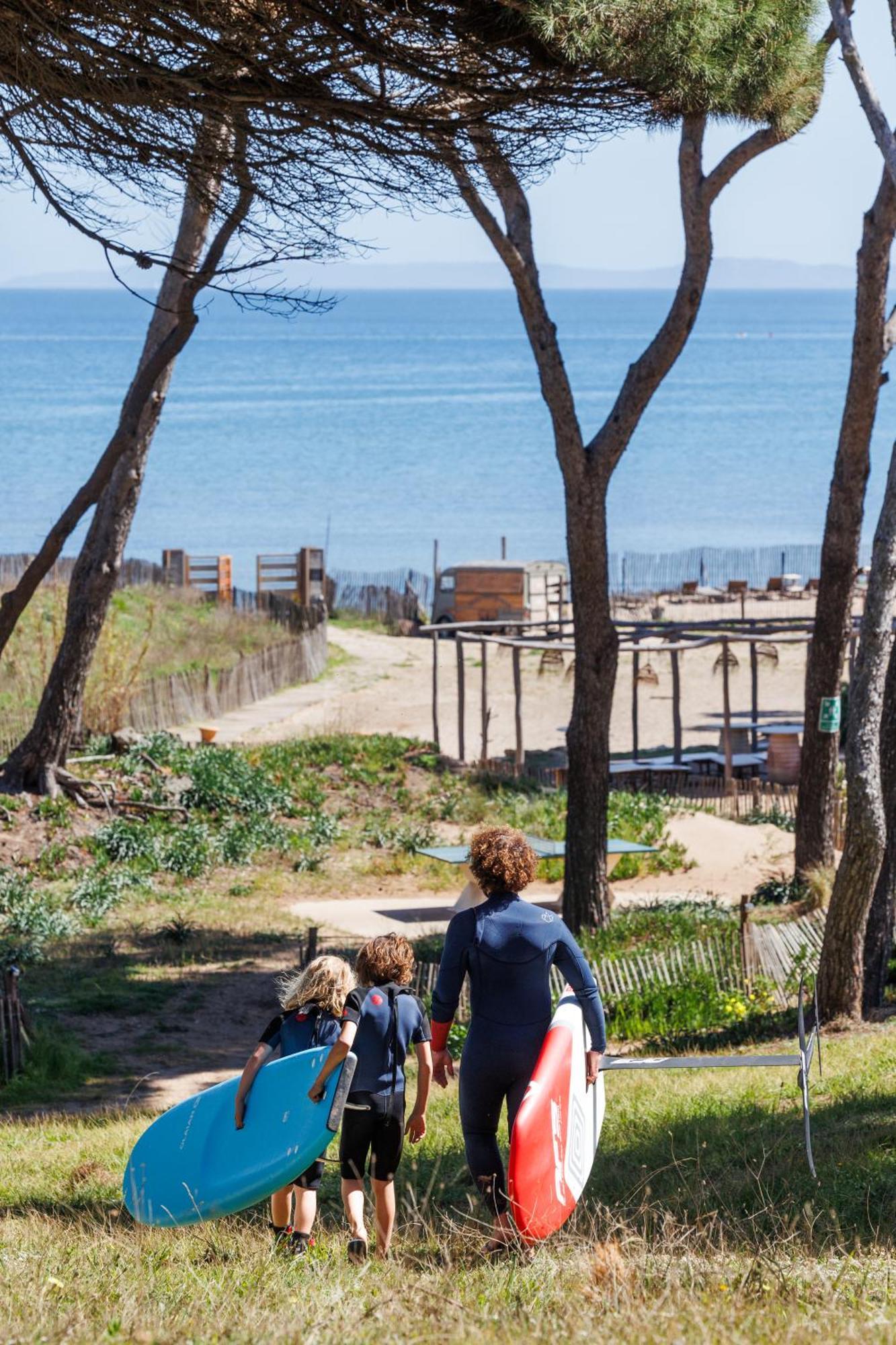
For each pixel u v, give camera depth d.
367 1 24.08
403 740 98.25
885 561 42.41
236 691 113.31
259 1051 21.84
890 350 60.34
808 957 52.22
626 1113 33.91
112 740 87.06
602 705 57.06
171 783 83.06
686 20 27.23
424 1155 30.33
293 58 25.12
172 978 54.78
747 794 94.19
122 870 71.25
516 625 101.75
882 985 49.62
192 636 129.62
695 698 126.81
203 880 73.50
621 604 168.25
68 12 24.31
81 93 25.39
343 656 139.88
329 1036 21.72
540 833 80.88
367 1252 20.48
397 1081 21.16
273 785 85.44
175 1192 21.47
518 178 28.64
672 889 72.38
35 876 70.19
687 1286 17.03
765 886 68.25
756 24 29.23
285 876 74.56
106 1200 27.73
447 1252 19.09
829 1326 15.05
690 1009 47.94
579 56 25.48
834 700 65.81
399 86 26.33
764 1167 25.06
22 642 109.38
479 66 26.19
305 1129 20.70
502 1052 19.36
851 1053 39.94
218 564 153.38
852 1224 21.20
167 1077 42.31
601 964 49.03
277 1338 14.88
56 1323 15.40
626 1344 14.51
